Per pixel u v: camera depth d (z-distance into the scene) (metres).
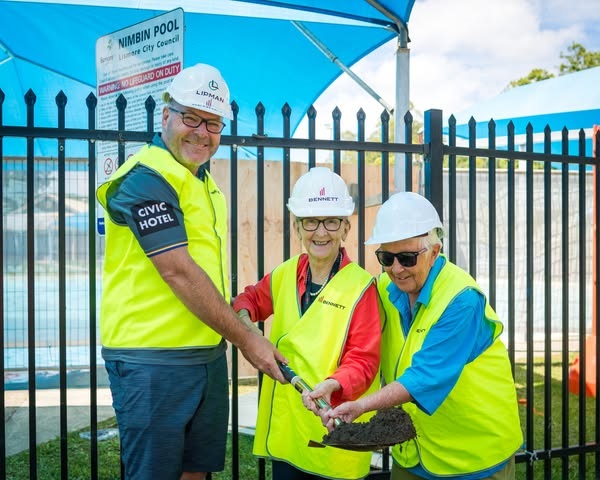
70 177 7.14
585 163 4.43
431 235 2.66
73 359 7.32
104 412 6.18
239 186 7.07
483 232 9.17
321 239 2.73
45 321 7.25
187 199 2.57
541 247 9.56
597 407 4.51
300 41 6.72
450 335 2.53
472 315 2.56
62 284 3.42
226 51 7.04
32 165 3.34
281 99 8.26
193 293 2.42
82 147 9.09
